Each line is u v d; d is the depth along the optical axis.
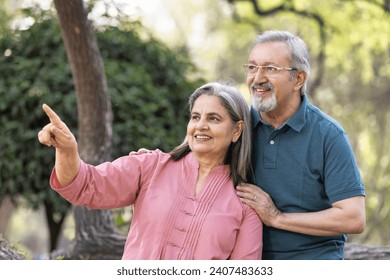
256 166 3.43
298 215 3.29
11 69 6.21
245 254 3.21
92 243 5.17
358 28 11.27
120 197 3.25
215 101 3.24
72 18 4.62
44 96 6.02
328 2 10.93
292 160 3.36
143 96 6.22
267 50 3.32
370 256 5.02
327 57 13.20
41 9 6.46
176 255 3.14
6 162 6.10
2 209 9.57
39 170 6.11
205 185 3.28
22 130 6.08
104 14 6.46
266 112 3.35
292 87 3.34
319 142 3.34
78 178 3.08
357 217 3.27
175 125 6.39
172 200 3.21
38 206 6.31
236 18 11.80
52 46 6.27
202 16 19.48
